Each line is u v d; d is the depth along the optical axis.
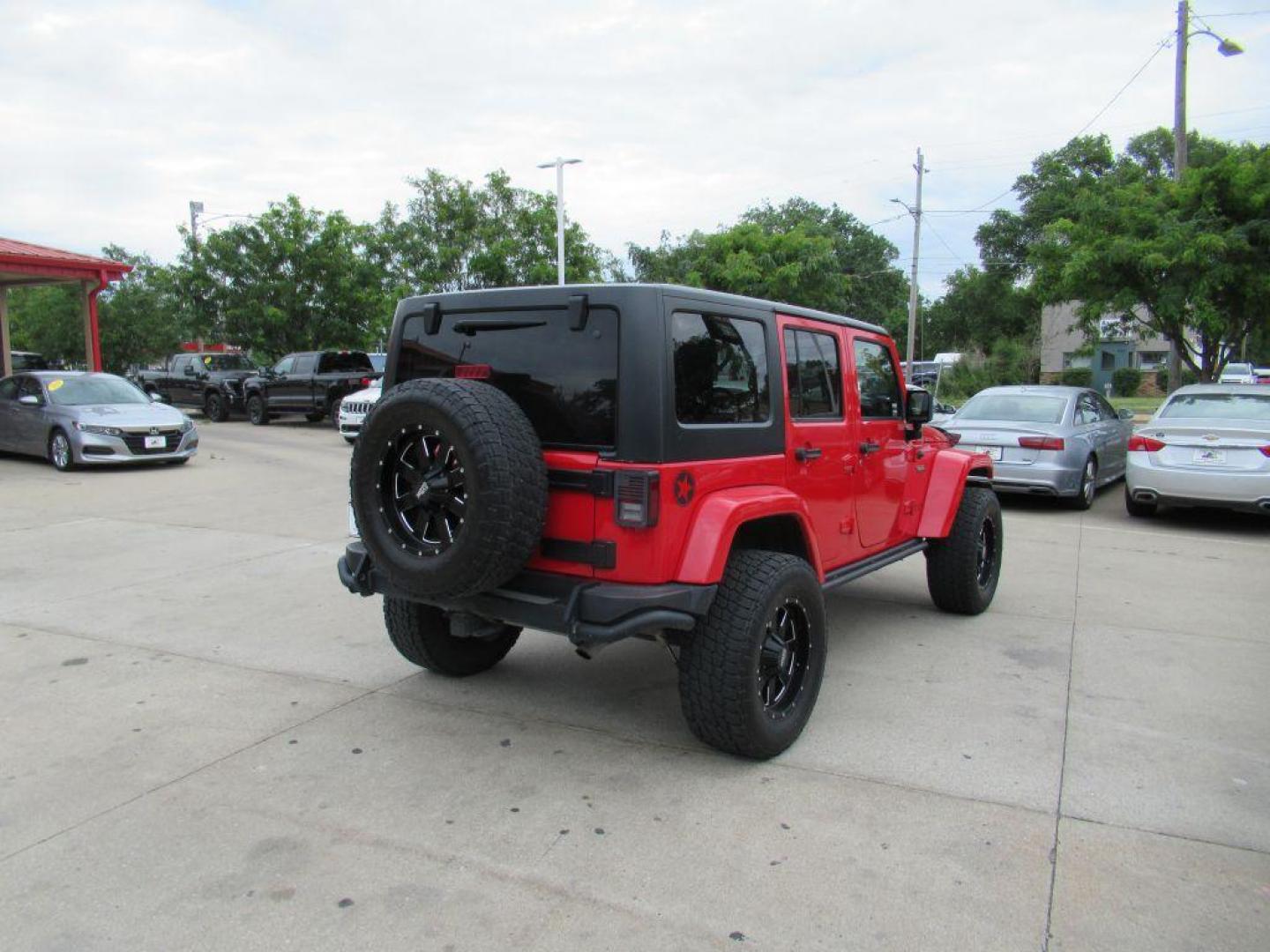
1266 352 51.91
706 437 3.67
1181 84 17.83
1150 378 45.50
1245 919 2.76
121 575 7.16
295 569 7.35
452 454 3.50
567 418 3.63
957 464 5.78
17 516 9.81
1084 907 2.82
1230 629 5.82
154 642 5.47
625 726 4.25
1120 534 9.28
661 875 2.99
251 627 5.78
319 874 2.99
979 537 6.00
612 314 3.54
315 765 3.80
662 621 3.38
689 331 3.65
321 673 4.94
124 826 3.29
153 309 29.73
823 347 4.66
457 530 3.57
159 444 13.73
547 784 3.65
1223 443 9.28
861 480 4.97
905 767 3.80
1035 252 16.70
